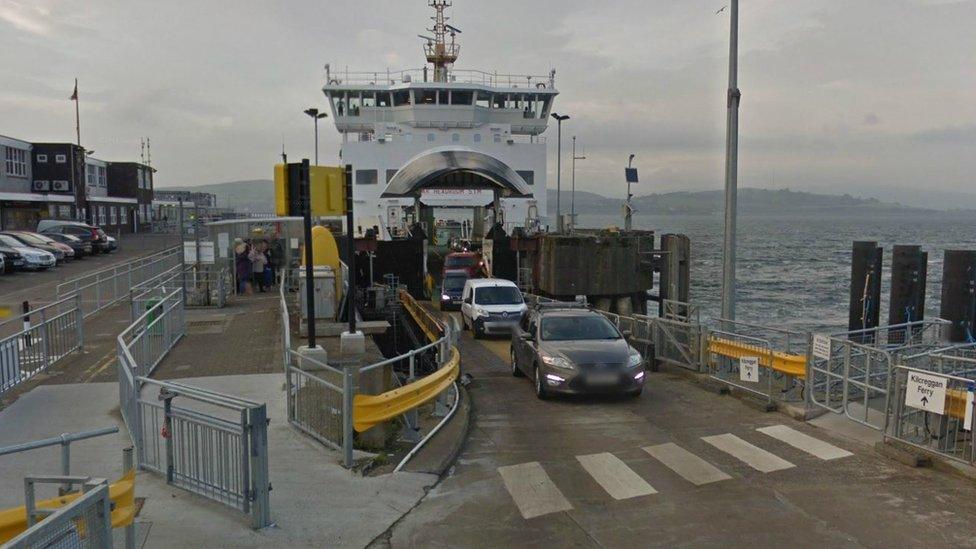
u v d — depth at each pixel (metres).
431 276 35.19
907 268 19.56
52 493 7.25
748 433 10.55
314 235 17.83
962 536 6.65
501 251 33.16
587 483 8.41
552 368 12.93
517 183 34.41
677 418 11.65
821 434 10.40
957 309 18.25
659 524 7.09
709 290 49.62
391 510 7.38
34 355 12.84
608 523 7.15
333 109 39.75
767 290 49.78
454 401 12.43
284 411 10.51
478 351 19.91
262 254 25.05
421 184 32.31
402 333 27.59
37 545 3.70
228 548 6.26
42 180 55.72
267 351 14.70
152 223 76.19
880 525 6.93
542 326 14.33
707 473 8.67
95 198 61.69
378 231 33.88
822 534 6.73
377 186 37.38
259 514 6.66
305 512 7.17
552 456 9.55
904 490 7.94
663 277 31.73
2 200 46.62
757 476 8.52
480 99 40.31
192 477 7.37
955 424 9.12
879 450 9.32
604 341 13.68
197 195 97.25
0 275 32.47
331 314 16.16
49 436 9.30
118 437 9.27
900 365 9.27
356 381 10.12
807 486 8.12
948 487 8.02
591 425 11.30
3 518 5.00
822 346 11.22
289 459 8.66
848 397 11.51
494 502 7.79
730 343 13.79
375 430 9.41
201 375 12.63
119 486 5.37
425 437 9.96
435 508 7.59
